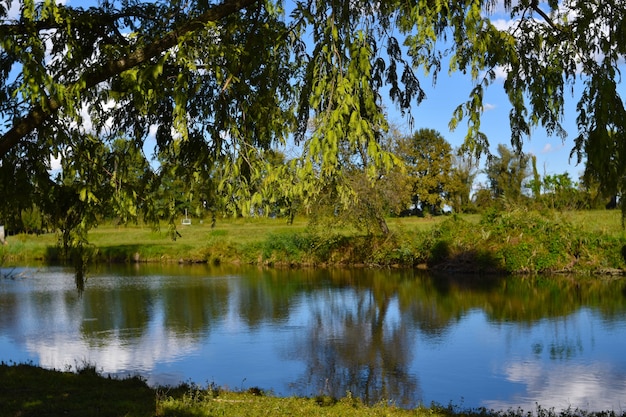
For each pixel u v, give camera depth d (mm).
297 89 6746
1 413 7625
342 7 5582
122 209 5957
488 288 25438
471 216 46906
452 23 5285
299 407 8367
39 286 28531
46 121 5953
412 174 57562
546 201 33625
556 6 6016
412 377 11945
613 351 13773
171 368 12820
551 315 18672
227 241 43219
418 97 6383
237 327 17625
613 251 29625
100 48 5934
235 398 8859
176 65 5684
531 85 6043
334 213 36500
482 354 13789
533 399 10320
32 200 6438
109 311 20797
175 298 23938
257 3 6605
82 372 10867
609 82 4738
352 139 4871
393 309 20594
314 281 29500
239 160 5938
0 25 5395
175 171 6473
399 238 36438
